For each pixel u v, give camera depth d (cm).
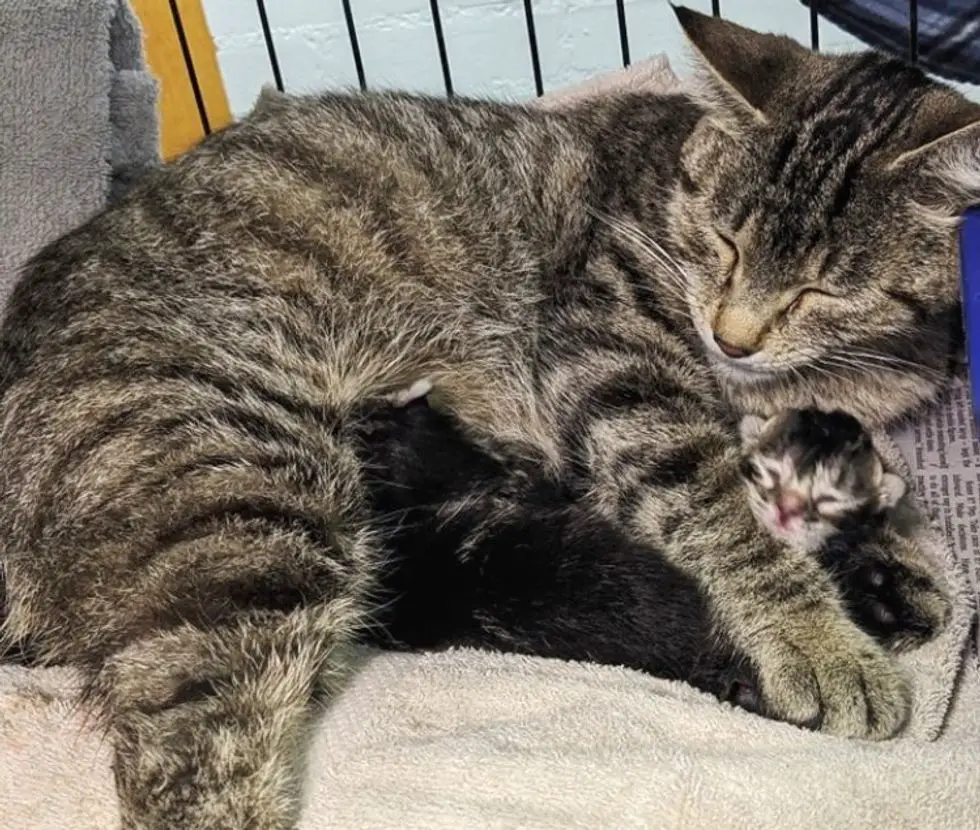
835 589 38
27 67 50
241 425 37
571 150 45
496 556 39
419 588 39
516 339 44
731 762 31
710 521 39
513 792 31
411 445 42
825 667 36
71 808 34
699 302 41
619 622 38
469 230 44
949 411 43
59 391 37
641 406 40
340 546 37
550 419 42
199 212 40
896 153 37
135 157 55
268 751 33
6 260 49
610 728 33
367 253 42
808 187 38
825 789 31
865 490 39
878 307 39
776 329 39
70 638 35
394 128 44
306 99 45
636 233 42
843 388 42
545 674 36
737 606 38
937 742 33
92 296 39
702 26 42
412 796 32
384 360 43
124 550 35
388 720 34
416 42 74
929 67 55
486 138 46
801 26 70
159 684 33
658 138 44
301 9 73
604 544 39
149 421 36
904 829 30
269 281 40
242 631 34
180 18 71
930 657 37
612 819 31
